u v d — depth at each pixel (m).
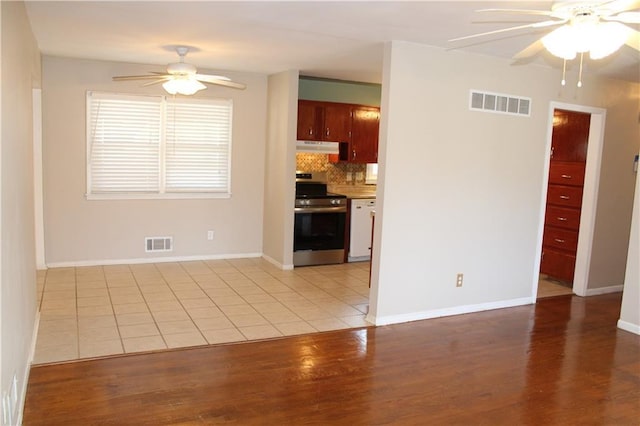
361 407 3.00
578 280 5.69
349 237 6.81
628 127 5.64
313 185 6.96
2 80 2.15
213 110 6.36
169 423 2.74
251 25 3.76
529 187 5.04
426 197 4.45
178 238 6.41
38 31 4.18
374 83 6.95
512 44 4.09
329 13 3.34
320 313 4.65
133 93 5.93
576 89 5.15
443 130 4.44
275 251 6.48
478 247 4.82
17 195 2.70
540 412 3.03
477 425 2.85
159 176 6.20
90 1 3.23
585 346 4.12
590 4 2.42
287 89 6.02
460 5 3.06
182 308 4.62
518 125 4.85
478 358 3.79
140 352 3.63
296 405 2.99
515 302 5.18
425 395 3.18
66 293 4.91
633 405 3.15
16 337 2.60
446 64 4.36
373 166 7.57
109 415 2.79
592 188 5.51
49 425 2.67
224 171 6.53
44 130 5.61
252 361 3.57
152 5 3.30
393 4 3.09
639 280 4.46
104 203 5.99
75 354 3.55
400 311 4.50
